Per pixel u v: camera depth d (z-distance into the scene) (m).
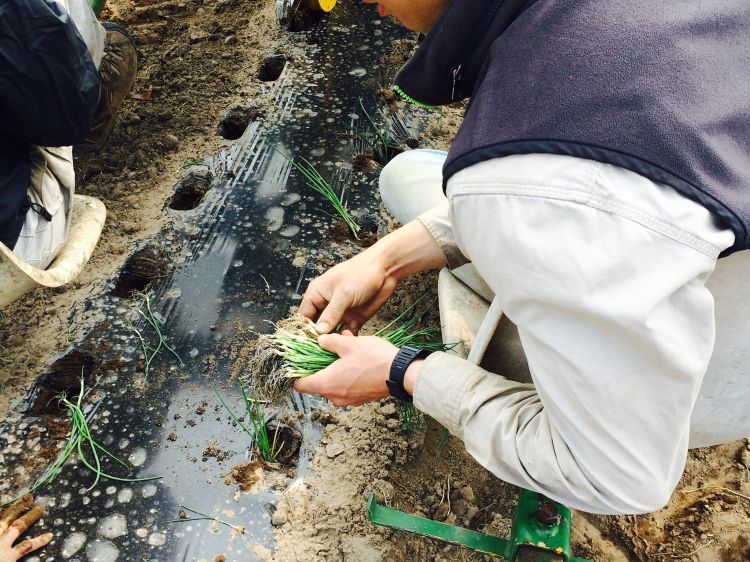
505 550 1.42
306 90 2.72
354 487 1.67
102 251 2.17
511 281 0.95
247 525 1.60
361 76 2.78
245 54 2.89
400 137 2.55
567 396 0.97
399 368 1.30
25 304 2.03
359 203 2.32
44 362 1.90
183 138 2.55
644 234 0.86
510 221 0.92
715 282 1.16
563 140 0.88
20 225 1.66
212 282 2.09
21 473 1.68
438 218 1.65
